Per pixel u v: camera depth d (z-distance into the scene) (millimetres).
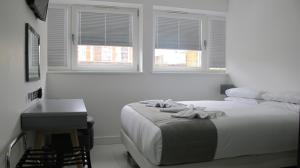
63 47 3984
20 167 1630
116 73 3912
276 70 3518
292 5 3266
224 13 4574
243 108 2914
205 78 4371
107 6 4113
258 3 3816
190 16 4520
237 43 4293
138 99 4031
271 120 2467
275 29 3529
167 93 4168
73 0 3842
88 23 4062
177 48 4480
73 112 2045
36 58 2604
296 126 2527
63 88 3736
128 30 4223
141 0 4016
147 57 4059
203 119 2330
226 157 2283
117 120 3939
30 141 2400
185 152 2127
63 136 2826
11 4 1670
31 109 2191
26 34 2088
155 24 4355
